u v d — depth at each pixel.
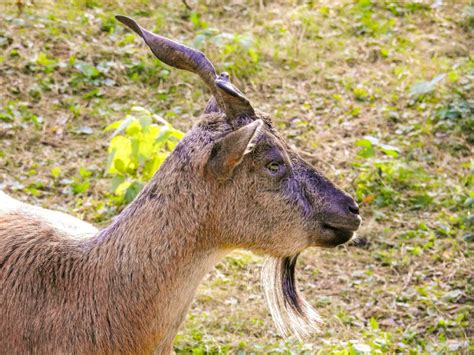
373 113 14.73
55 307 7.74
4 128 13.55
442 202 12.82
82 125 13.95
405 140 14.12
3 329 7.71
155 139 11.43
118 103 14.51
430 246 11.99
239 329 10.45
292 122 14.45
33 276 7.83
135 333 7.78
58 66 14.89
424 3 17.83
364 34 16.97
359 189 12.95
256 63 15.73
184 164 7.75
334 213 8.12
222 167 7.54
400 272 11.61
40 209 8.75
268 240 8.02
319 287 11.31
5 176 12.70
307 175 8.12
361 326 10.62
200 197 7.73
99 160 13.28
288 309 8.59
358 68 15.97
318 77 15.58
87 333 7.71
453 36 16.92
